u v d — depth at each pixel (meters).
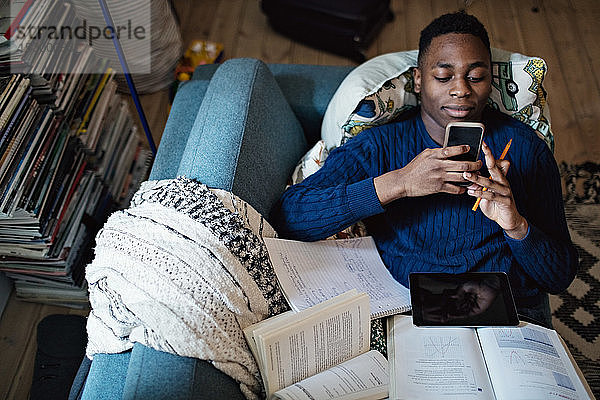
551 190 1.31
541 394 1.03
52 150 1.50
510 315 1.15
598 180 2.07
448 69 1.21
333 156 1.35
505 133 1.33
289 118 1.50
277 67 1.66
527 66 1.33
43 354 1.40
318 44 2.57
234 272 1.04
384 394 1.04
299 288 1.15
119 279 0.99
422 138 1.33
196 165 1.21
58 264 1.60
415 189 1.17
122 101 1.92
